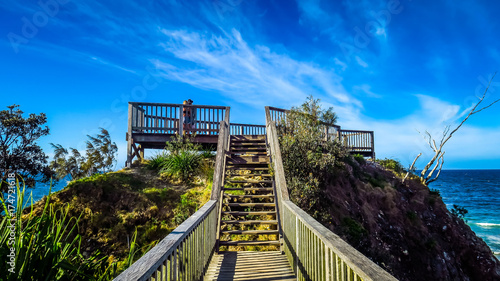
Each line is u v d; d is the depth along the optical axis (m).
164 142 10.95
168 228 6.32
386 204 10.58
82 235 5.92
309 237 3.27
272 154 8.61
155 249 2.04
